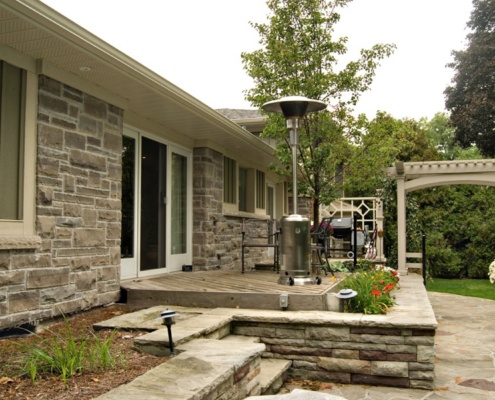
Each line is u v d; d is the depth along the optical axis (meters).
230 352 3.36
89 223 5.25
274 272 8.01
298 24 8.04
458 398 3.92
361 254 12.92
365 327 4.39
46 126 4.66
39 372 2.92
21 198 4.39
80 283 5.07
